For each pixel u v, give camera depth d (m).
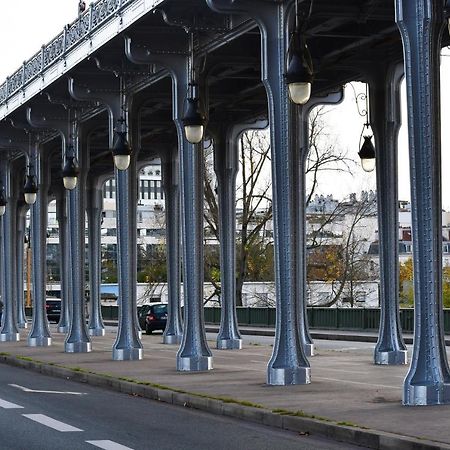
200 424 18.67
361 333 54.72
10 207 52.22
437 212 19.20
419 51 19.28
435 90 19.31
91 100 36.25
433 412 17.89
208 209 76.62
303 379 23.75
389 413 17.89
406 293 98.81
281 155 24.14
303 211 35.66
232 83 38.28
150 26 30.34
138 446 15.82
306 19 21.94
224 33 28.89
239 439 16.59
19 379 29.81
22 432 17.56
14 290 51.91
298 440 16.42
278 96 24.23
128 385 25.12
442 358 19.11
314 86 35.47
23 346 45.12
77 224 40.28
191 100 26.77
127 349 34.38
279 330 23.91
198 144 29.89
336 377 25.69
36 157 46.44
